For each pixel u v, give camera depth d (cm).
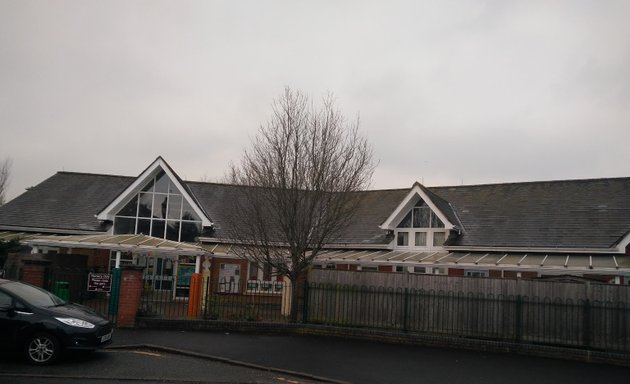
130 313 1546
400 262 2214
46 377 966
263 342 1470
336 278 1802
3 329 1048
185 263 2547
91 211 2688
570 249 2023
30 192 2816
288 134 1834
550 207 2323
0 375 956
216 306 1800
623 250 1934
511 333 1541
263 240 1834
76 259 2119
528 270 1977
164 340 1391
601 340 1437
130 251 2117
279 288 2323
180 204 2625
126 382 975
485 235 2294
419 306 1655
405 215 2491
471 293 1603
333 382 1092
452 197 2681
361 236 2594
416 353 1427
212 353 1286
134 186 2539
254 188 1884
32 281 1541
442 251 2347
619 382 1176
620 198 2208
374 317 1703
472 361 1351
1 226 2533
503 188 2605
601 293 1470
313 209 1777
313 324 1695
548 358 1421
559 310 1494
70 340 1059
